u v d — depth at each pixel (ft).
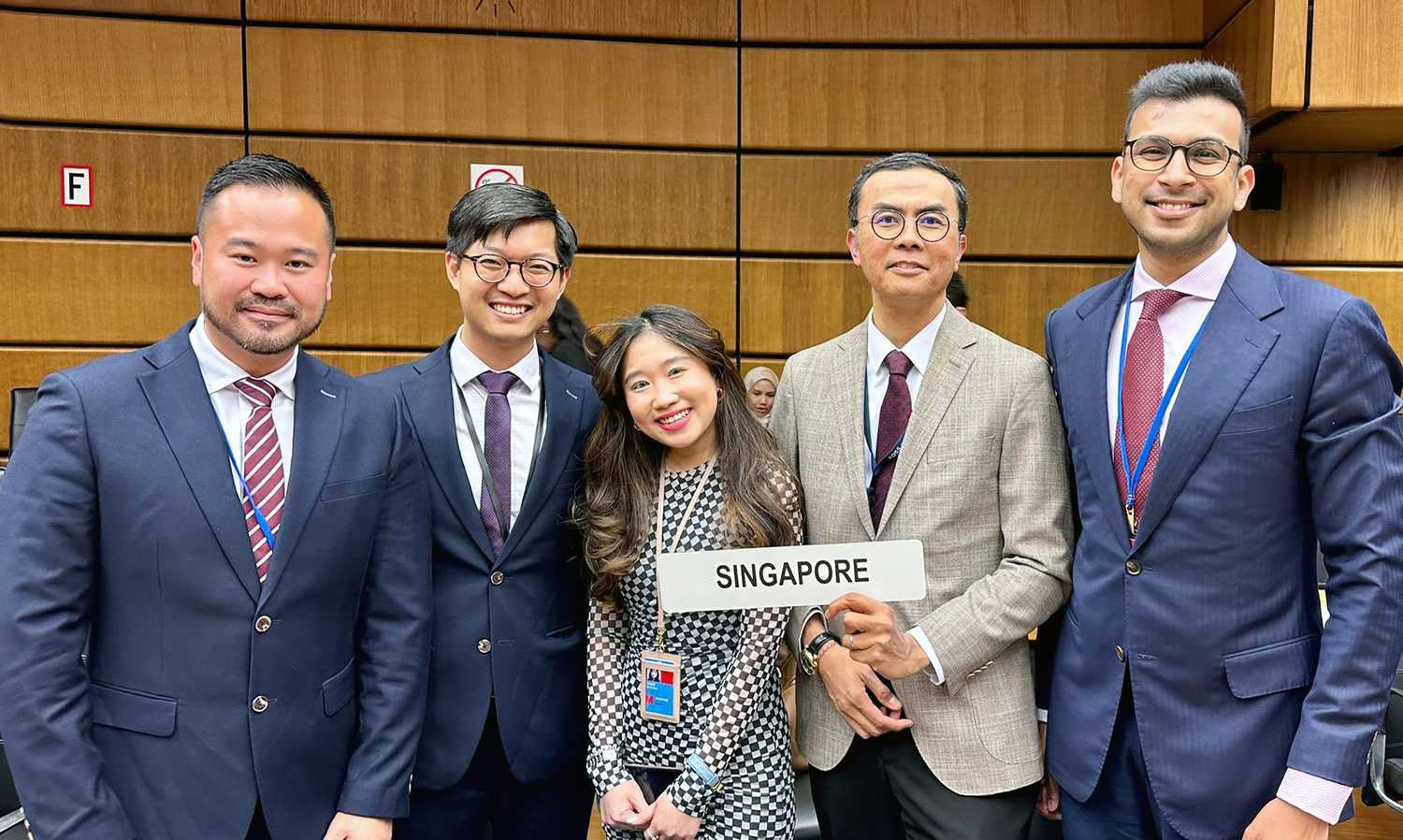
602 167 12.67
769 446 5.59
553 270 5.54
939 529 5.31
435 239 12.57
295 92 12.23
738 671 5.24
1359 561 4.39
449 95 12.42
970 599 5.18
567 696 5.75
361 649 4.97
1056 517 5.25
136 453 4.28
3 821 5.49
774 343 13.03
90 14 11.88
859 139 12.72
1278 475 4.58
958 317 5.67
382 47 12.28
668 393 5.29
